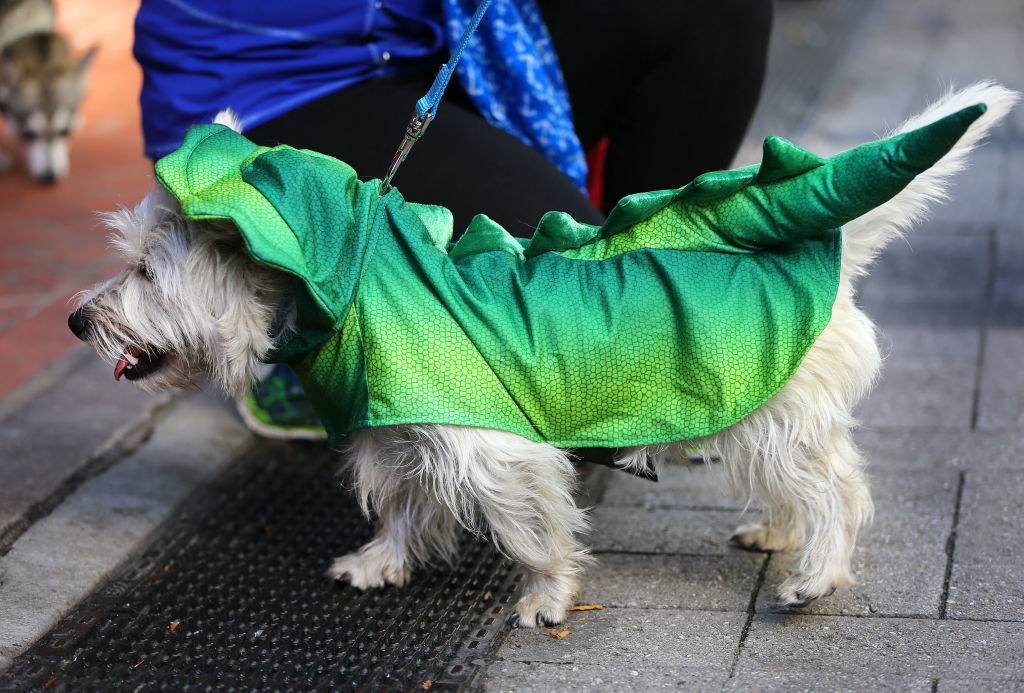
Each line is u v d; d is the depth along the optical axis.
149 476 3.47
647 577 2.81
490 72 3.20
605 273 2.43
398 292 2.38
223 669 2.52
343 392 2.46
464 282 2.43
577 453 2.60
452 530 2.88
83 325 2.45
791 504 2.58
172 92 3.12
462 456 2.39
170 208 2.41
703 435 2.42
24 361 4.30
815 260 2.38
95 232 5.69
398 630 2.67
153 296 2.40
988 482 3.14
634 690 2.32
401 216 2.45
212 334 2.40
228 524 3.23
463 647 2.56
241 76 3.11
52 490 3.35
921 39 9.43
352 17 3.13
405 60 3.25
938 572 2.70
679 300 2.36
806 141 6.62
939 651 2.36
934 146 2.13
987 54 8.62
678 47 3.36
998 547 2.79
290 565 3.00
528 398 2.41
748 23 3.36
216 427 3.85
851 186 2.24
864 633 2.47
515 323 2.39
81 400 3.99
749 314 2.36
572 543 2.67
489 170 3.03
